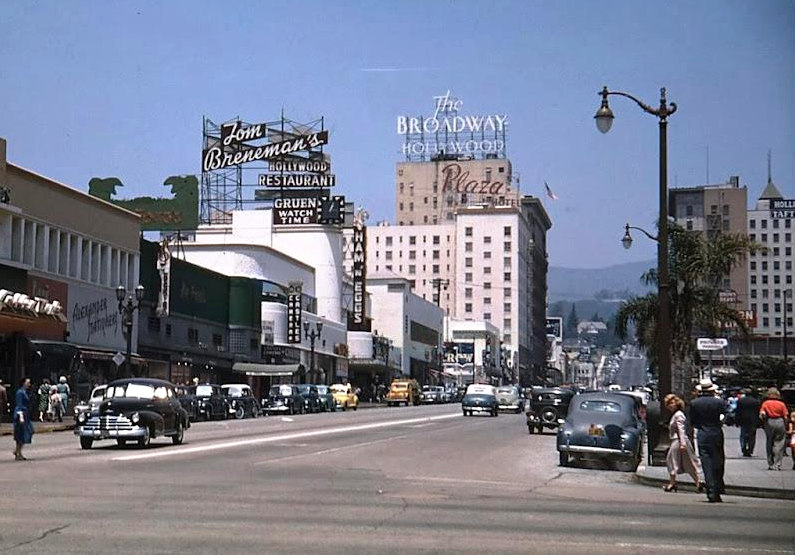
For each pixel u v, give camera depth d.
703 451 19.67
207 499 17.11
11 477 20.62
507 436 42.69
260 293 84.00
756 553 12.62
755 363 74.56
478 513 16.14
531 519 15.55
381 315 138.00
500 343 191.75
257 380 83.94
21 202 50.88
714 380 74.06
